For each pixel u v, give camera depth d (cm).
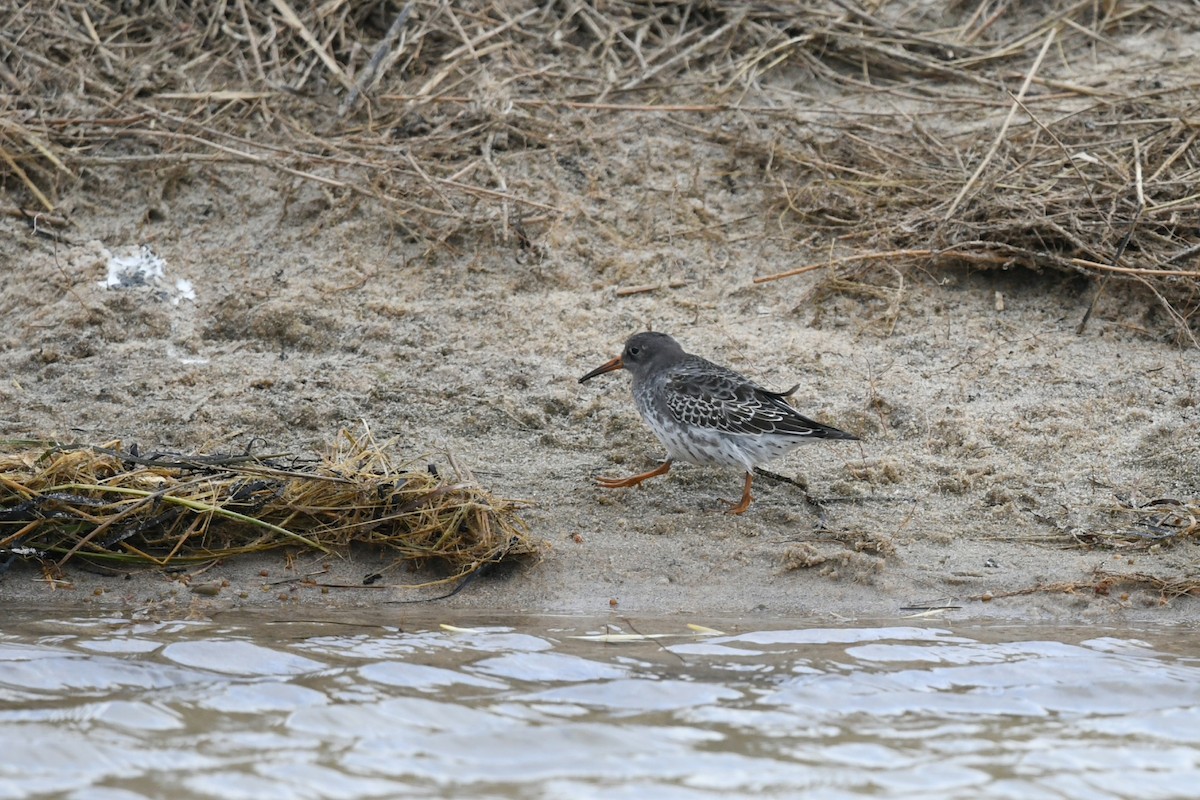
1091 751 846
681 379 1216
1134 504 1196
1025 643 1013
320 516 1155
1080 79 1709
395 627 1036
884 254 1445
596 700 910
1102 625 1060
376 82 1652
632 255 1514
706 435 1198
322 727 868
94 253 1489
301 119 1638
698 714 891
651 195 1574
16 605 1074
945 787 797
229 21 1739
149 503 1133
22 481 1146
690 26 1797
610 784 796
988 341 1409
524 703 904
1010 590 1100
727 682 938
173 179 1567
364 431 1271
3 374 1366
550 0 1789
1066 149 1519
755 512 1204
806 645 1005
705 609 1083
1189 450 1254
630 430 1317
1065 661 975
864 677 947
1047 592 1098
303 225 1537
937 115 1667
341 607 1083
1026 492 1212
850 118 1659
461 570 1123
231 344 1419
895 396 1332
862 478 1244
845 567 1120
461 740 851
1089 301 1456
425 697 911
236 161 1565
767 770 816
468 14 1758
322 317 1431
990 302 1467
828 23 1769
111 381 1355
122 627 1027
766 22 1788
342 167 1573
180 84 1661
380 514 1152
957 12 1841
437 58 1719
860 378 1362
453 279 1491
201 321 1438
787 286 1486
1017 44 1767
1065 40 1791
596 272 1500
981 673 957
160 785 793
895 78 1744
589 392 1360
